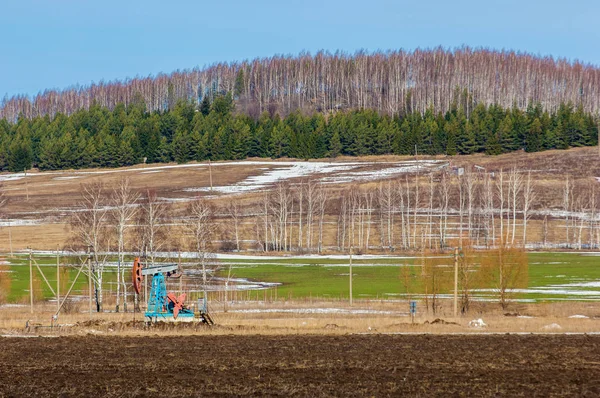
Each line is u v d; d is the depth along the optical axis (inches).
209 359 6299.2
